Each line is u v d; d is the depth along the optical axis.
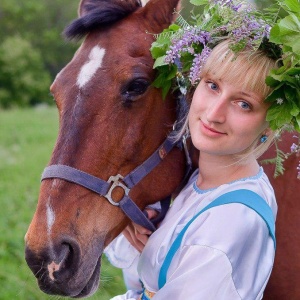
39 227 1.96
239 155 2.01
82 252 1.99
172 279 1.87
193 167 2.32
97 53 2.12
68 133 2.05
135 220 2.16
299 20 1.87
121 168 2.11
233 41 1.92
